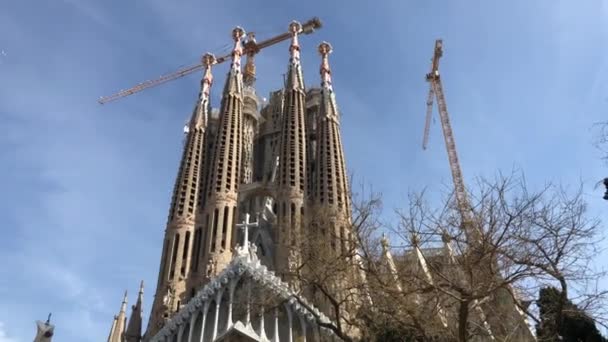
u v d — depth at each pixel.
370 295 27.58
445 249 25.88
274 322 48.53
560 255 22.44
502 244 23.39
